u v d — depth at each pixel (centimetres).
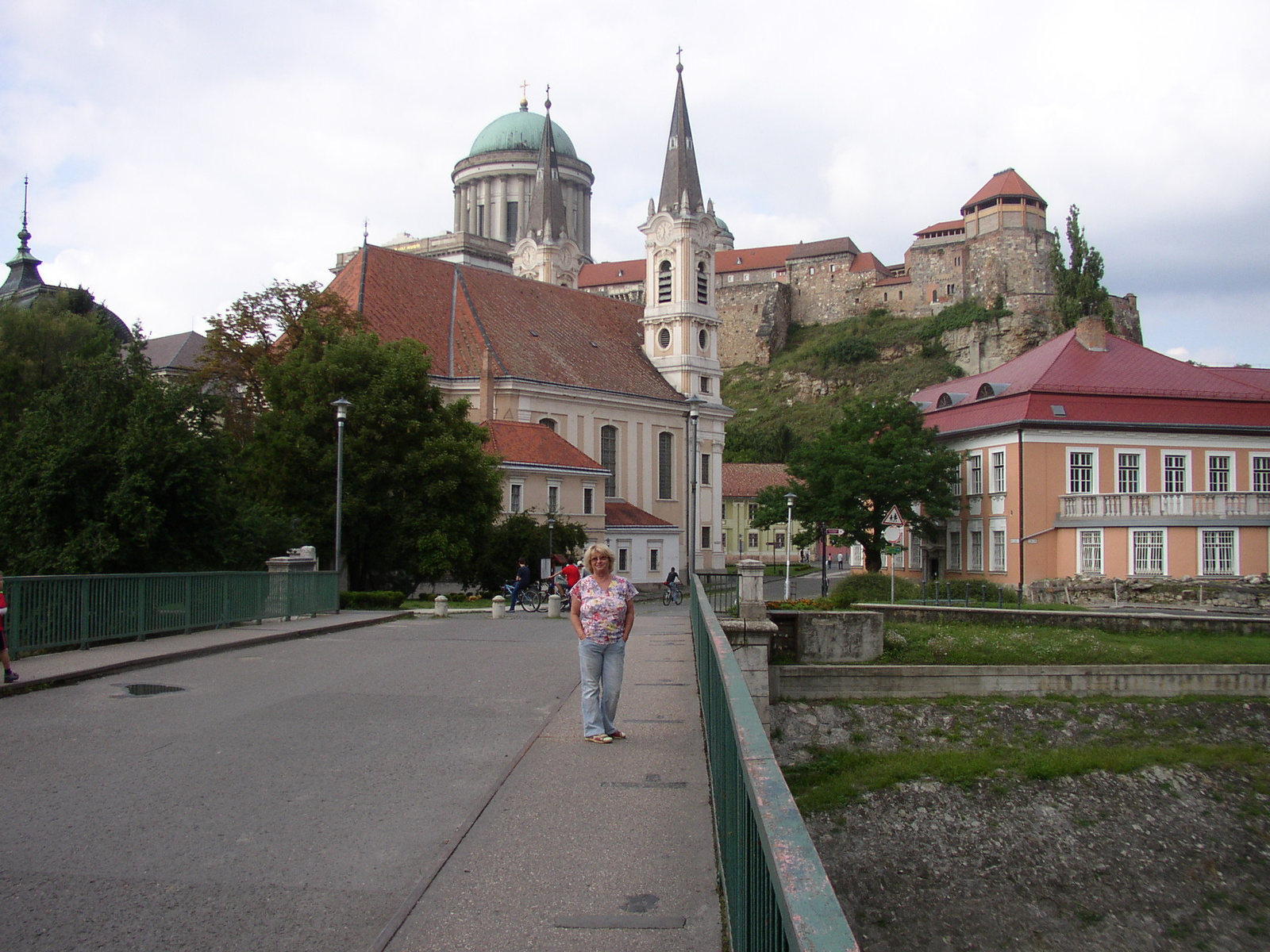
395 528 4506
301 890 669
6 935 594
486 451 5953
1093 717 2356
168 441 3106
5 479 3016
